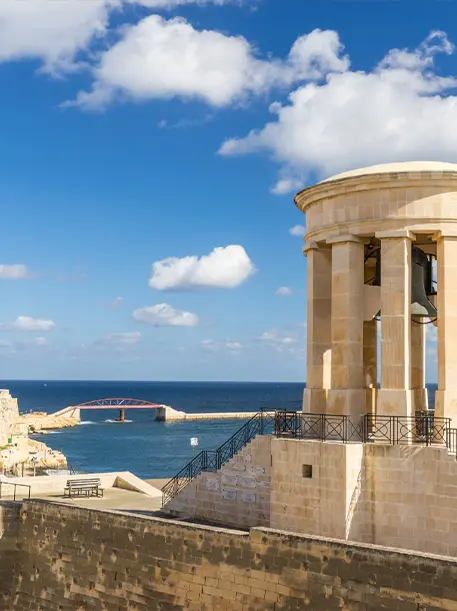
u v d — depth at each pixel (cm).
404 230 2152
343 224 2253
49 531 2608
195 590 2156
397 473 2022
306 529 2116
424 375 2594
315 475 2109
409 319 2178
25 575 2655
